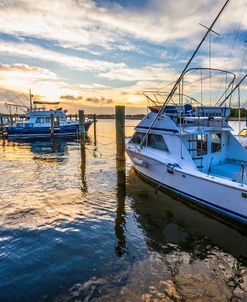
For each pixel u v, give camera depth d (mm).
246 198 6867
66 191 10688
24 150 24391
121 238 6820
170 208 8781
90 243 6559
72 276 5230
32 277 5211
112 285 4957
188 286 4930
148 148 11469
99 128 63562
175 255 6027
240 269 5508
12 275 5281
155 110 11500
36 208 8844
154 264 5648
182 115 10320
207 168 9906
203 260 5836
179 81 9234
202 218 8023
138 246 6418
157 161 10180
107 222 7781
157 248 6332
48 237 6867
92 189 10898
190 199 8883
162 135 10398
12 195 10227
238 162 10234
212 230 7266
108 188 11023
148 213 8406
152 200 9500
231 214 7414
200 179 8203
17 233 7086
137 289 4840
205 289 4855
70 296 4680
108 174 13539
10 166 16250
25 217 8117
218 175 9188
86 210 8672
